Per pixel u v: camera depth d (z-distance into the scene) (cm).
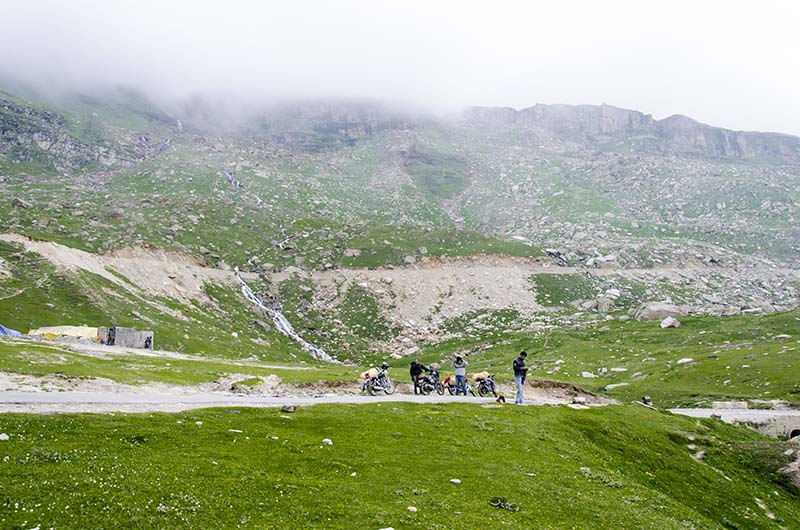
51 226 19588
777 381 7856
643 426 4738
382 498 2158
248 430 3038
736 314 16350
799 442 4709
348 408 4066
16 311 11588
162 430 2738
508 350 15112
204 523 1695
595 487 2827
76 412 2888
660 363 10425
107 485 1862
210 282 19400
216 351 12938
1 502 1619
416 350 17112
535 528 2042
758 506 3775
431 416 3984
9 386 3806
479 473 2698
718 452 4622
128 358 7669
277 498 1998
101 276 15400
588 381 10112
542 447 3441
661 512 2686
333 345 17275
